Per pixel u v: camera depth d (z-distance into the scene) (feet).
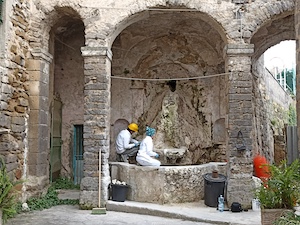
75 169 40.57
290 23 35.22
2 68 26.84
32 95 30.68
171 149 34.14
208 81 40.40
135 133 39.27
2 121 26.76
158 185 29.43
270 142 48.03
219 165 32.71
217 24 30.73
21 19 29.48
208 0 30.71
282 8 30.30
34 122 30.63
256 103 41.45
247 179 29.19
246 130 29.63
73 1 30.81
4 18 27.09
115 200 29.63
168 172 29.32
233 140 29.63
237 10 30.48
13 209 19.94
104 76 30.27
